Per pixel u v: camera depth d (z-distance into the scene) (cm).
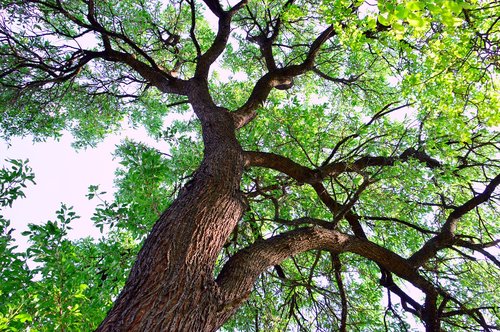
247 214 580
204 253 274
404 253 709
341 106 920
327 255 664
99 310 305
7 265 285
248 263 319
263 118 630
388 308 571
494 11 366
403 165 466
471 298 578
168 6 878
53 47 674
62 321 266
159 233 279
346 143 663
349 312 633
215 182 347
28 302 251
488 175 648
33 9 636
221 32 680
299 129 606
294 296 604
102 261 376
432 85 435
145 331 206
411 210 586
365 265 676
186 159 604
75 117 834
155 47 862
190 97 576
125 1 757
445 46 397
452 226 523
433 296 487
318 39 731
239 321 595
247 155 493
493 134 604
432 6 217
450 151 481
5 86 645
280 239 373
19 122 753
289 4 707
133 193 388
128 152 393
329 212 667
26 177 326
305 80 979
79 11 735
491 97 394
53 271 286
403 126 545
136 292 230
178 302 229
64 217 308
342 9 418
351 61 862
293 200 661
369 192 561
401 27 231
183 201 317
